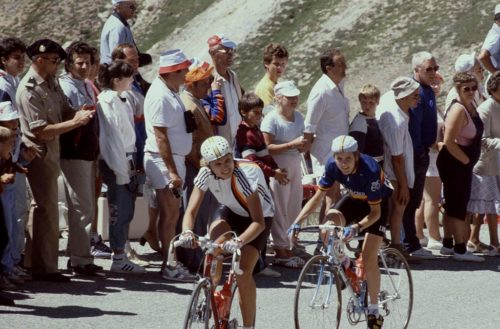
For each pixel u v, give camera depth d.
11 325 20.83
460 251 31.44
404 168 30.19
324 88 29.86
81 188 26.00
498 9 39.97
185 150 26.73
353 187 20.47
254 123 27.95
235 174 18.42
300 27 198.62
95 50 26.83
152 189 28.09
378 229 20.58
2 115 23.11
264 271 27.59
